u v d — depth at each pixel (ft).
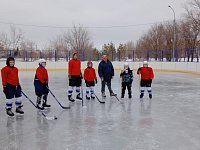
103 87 35.35
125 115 24.75
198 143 16.67
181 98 35.22
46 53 111.45
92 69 34.04
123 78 34.81
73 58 32.42
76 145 16.35
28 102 32.09
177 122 22.03
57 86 49.57
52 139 17.51
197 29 119.96
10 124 21.34
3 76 23.95
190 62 88.74
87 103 31.27
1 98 35.81
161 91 42.63
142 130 19.61
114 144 16.52
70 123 21.68
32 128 20.15
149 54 109.70
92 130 19.62
